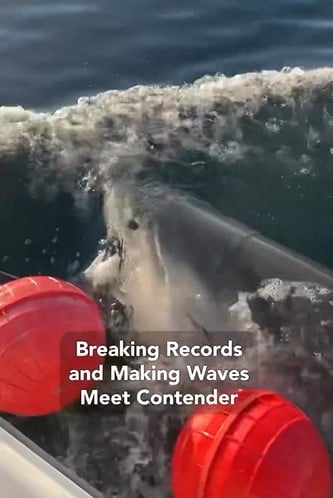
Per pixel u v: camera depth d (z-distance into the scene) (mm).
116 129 4559
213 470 2340
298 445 2371
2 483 2176
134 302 3461
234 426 2402
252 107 4719
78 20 5473
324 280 3482
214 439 2387
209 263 3541
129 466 2908
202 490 2352
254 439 2350
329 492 2459
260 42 5281
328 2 5668
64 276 3746
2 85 4898
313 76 4957
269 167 4348
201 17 5488
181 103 4750
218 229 3717
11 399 2664
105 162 4328
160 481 2885
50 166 4312
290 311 3350
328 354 3223
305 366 3176
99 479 2867
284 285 3436
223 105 4734
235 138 4531
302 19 5496
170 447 2930
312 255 3877
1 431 2363
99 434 2924
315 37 5320
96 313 2814
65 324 2682
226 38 5309
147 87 4895
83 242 3900
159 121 4621
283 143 4500
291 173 4316
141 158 4363
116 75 4992
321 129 4582
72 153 4391
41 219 4039
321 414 3041
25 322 2631
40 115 4660
